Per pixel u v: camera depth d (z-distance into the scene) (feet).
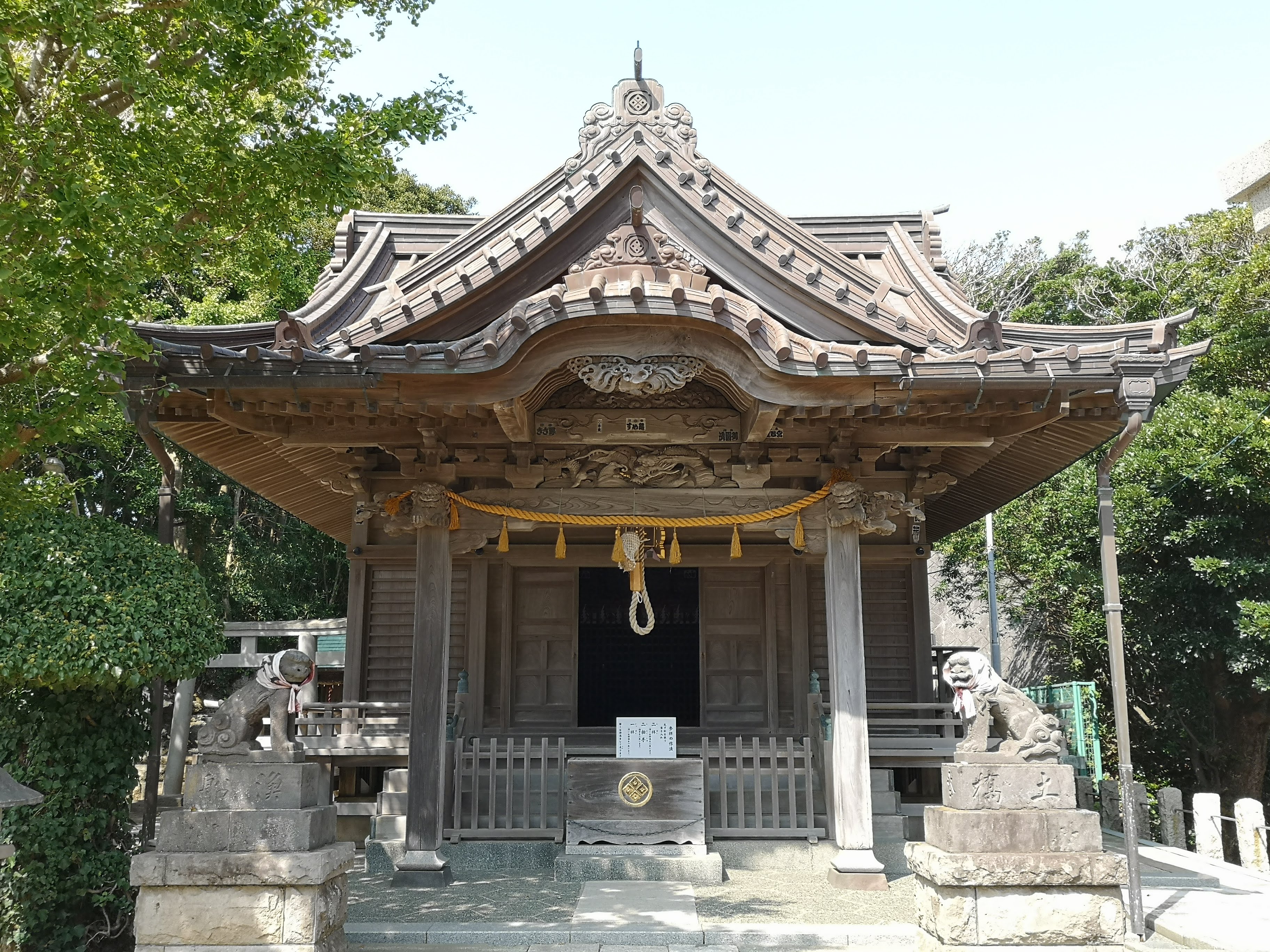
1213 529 57.00
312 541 85.35
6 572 21.34
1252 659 56.29
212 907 19.30
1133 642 64.59
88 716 23.30
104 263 18.92
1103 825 47.19
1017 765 20.52
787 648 41.37
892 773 38.99
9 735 22.52
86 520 23.36
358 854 36.55
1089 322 84.58
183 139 21.77
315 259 68.80
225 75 22.38
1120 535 59.77
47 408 24.11
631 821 31.27
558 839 32.42
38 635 20.81
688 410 32.37
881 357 26.68
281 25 21.84
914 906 26.94
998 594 81.35
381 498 32.58
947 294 36.29
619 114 30.68
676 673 42.06
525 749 33.47
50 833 22.26
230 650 77.20
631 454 32.68
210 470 74.43
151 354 22.49
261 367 25.67
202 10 20.70
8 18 18.20
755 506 32.45
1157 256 87.76
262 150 23.24
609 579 43.01
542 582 42.34
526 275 29.50
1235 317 59.31
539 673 41.52
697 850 30.96
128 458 70.44
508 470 32.48
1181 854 37.86
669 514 32.45
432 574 31.76
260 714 20.81
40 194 19.98
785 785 36.40
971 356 26.13
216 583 75.77
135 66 19.30
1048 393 26.68
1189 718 66.28
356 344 28.40
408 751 33.09
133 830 34.12
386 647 41.98
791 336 27.07
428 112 25.34
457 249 32.60
